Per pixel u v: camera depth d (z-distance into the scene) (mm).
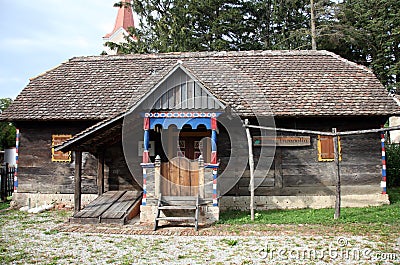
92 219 10797
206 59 16078
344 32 26734
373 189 13000
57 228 10125
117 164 13727
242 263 6910
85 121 13641
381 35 28219
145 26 27812
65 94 14484
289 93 13523
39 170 13914
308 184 13016
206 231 9586
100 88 14672
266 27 32781
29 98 14422
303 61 15625
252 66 15289
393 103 13047
